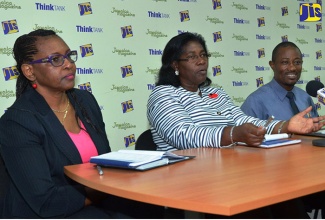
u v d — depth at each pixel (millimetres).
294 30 3707
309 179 1158
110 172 1386
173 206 1007
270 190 1051
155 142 2146
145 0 2914
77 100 1841
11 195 1571
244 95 3426
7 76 2416
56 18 2572
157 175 1299
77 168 1474
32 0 2490
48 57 1672
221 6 3283
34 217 1514
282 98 2885
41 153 1520
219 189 1081
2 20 2398
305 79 3783
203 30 3197
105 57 2758
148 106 2158
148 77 2941
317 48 3854
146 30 2924
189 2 3117
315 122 1975
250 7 3438
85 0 2676
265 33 3533
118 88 2811
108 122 2775
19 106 1606
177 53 2203
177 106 2066
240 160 1504
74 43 2641
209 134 1867
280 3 3613
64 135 1630
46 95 1733
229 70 3340
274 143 1827
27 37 1711
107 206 1691
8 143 1527
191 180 1205
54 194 1441
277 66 2895
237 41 3375
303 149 1711
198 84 2262
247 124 1791
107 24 2760
